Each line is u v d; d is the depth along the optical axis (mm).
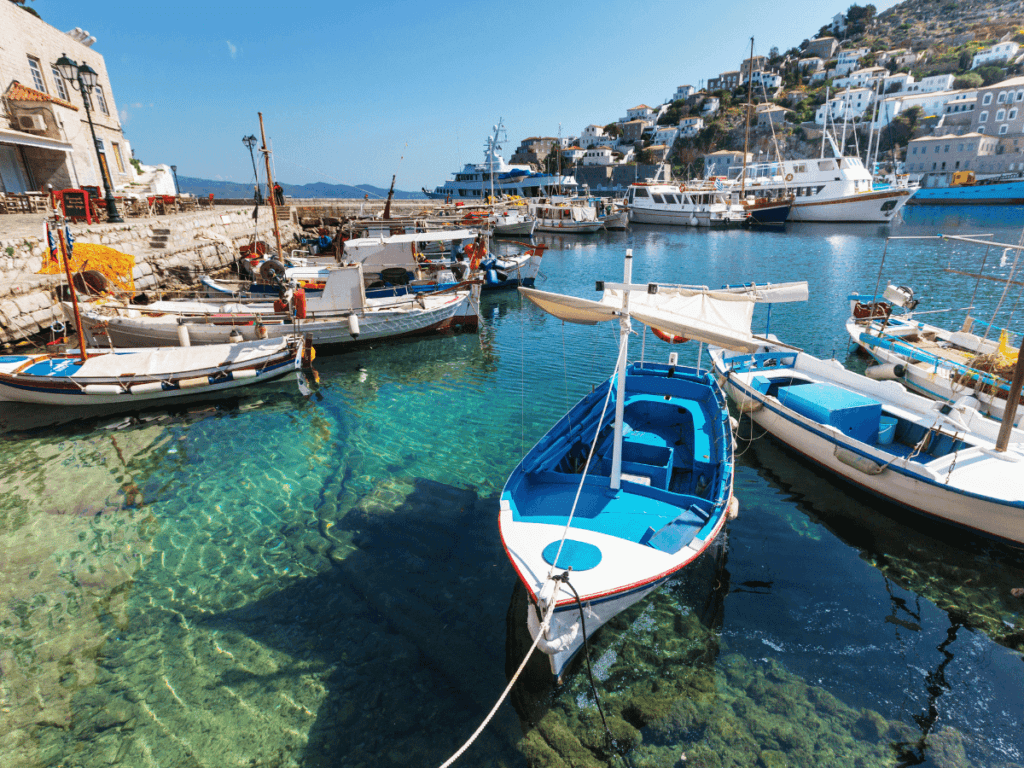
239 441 12180
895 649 6551
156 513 9383
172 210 35375
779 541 8555
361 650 6492
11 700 5844
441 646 6547
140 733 5488
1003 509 7672
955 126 101062
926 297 25312
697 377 11719
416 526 8961
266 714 5691
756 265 37188
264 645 6578
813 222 64312
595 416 10195
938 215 65625
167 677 6137
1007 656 6445
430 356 18797
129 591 7500
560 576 5418
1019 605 7242
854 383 11633
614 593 5574
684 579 7469
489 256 30516
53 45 31453
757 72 144625
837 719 5656
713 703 5855
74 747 5340
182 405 14219
